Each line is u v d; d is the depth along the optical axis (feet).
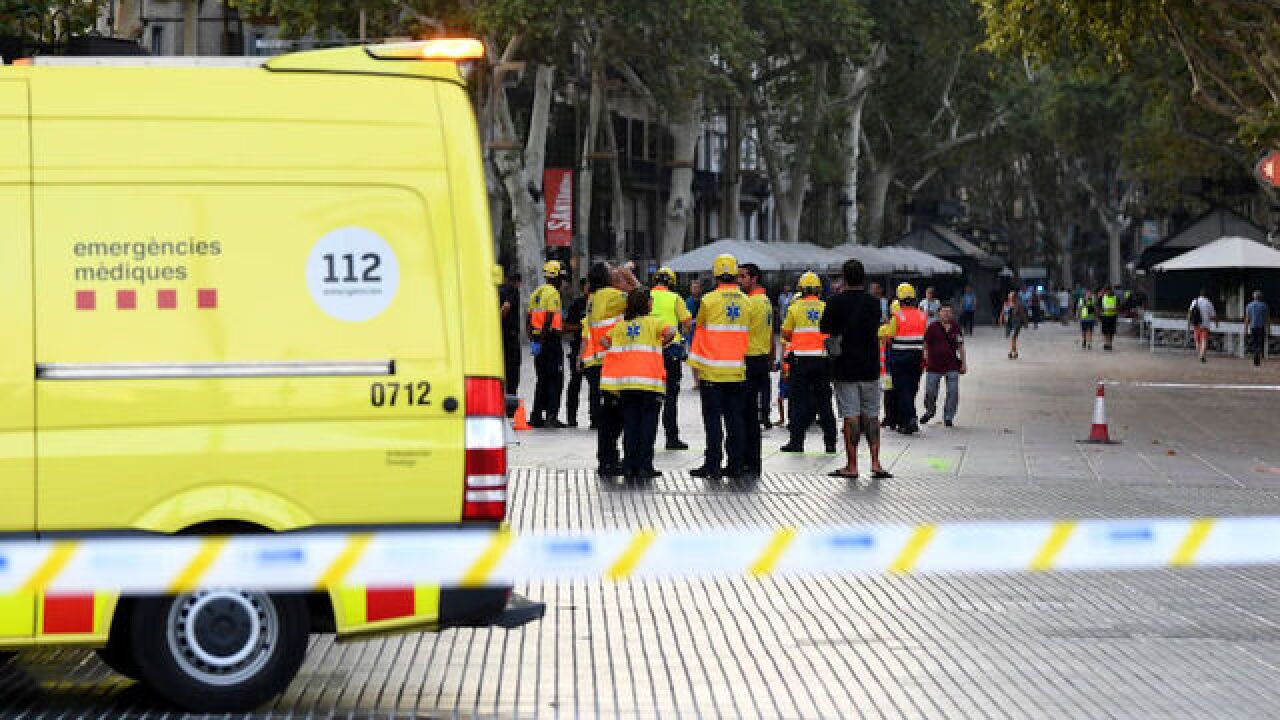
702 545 29.19
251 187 31.30
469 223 31.68
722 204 341.62
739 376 71.31
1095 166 345.72
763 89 277.23
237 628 31.30
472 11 174.81
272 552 29.50
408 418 31.30
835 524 57.88
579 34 197.57
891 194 385.09
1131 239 436.35
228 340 31.09
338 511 31.09
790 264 220.43
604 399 72.23
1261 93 165.17
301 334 31.22
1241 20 143.13
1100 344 246.06
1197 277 234.79
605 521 58.39
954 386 101.09
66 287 30.89
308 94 31.58
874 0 245.65
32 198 30.94
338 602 31.01
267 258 31.24
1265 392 136.56
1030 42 130.21
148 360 30.94
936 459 81.46
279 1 168.55
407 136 31.68
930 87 298.35
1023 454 84.43
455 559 29.76
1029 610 43.68
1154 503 65.21
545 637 39.88
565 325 95.40
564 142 271.28
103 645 30.58
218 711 31.50
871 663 37.29
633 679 35.58
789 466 77.15
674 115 218.18
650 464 71.20
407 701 33.37
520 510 61.41
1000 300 352.28
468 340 31.50
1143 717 32.63
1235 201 290.56
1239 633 40.78
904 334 94.58
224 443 30.86
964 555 29.32
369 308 31.40
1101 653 38.40
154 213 31.09
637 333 70.33
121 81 31.30
